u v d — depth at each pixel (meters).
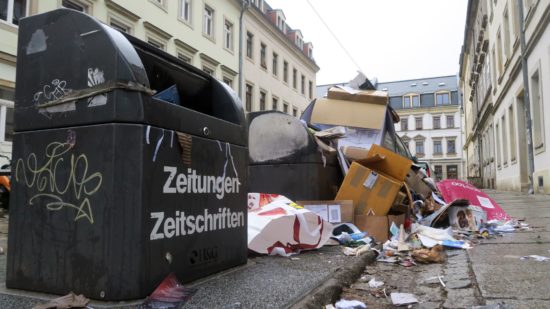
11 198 2.22
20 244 2.18
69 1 14.41
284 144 4.96
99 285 1.97
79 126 2.06
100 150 2.00
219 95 2.92
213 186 2.53
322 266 2.93
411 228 4.54
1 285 2.32
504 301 2.29
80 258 2.02
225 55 24.38
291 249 3.43
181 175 2.25
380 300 2.49
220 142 2.60
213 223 2.52
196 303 2.04
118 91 1.99
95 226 1.99
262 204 3.67
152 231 2.05
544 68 12.28
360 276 3.02
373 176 4.62
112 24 16.53
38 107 2.17
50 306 1.86
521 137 16.72
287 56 33.72
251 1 26.53
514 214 7.20
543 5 11.81
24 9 12.75
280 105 32.12
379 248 3.80
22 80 2.23
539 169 13.38
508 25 18.31
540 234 4.87
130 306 1.92
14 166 2.22
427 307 2.31
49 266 2.09
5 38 12.06
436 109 68.31
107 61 2.00
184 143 2.25
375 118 6.39
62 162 2.09
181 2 20.83
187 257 2.29
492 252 3.79
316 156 4.87
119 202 1.97
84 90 2.05
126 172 1.98
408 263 3.41
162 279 2.11
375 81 8.03
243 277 2.54
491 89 24.67
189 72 2.85
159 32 18.81
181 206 2.25
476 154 39.38
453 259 3.58
